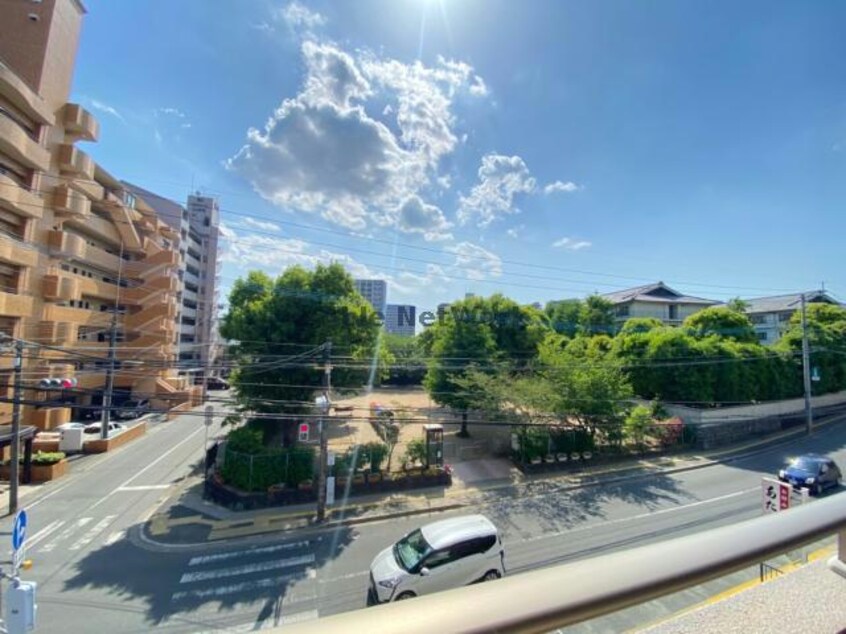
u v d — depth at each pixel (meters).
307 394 16.44
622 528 11.79
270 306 16.55
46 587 9.27
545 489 15.27
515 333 22.77
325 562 10.32
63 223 23.58
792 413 24.14
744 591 1.30
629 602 0.81
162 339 30.50
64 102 21.80
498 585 0.75
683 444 20.22
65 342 21.47
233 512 13.36
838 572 1.33
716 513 12.80
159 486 15.80
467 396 19.03
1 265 18.55
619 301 43.38
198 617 8.25
